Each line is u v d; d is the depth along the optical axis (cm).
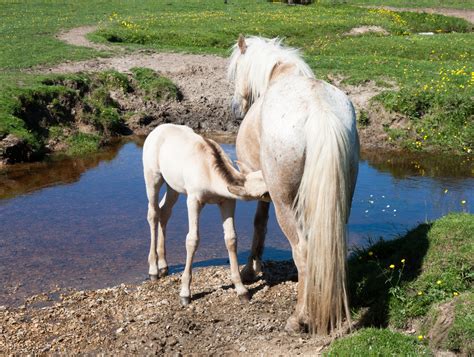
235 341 562
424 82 1545
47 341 589
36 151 1331
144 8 3183
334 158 471
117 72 1716
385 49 2109
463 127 1367
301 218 504
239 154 623
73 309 659
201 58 1964
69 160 1334
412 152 1344
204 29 2445
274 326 585
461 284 555
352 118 517
